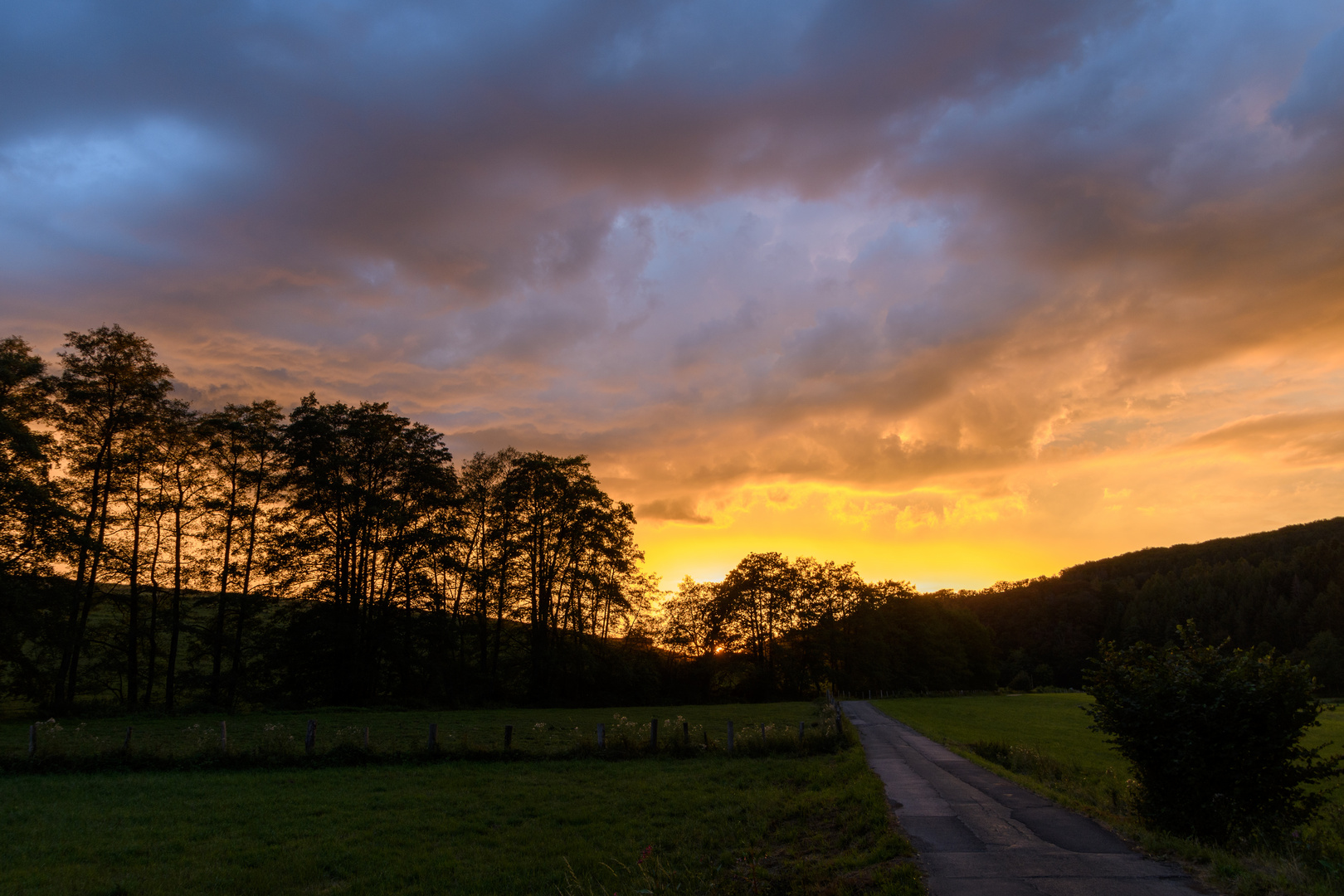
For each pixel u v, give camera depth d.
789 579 82.19
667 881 10.47
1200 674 11.69
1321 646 114.88
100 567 36.12
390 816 15.88
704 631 79.75
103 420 37.00
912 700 76.88
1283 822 10.71
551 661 55.31
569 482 57.38
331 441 45.28
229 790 18.52
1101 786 17.27
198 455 41.03
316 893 10.98
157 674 40.62
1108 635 155.38
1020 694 102.88
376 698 46.34
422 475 48.00
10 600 31.12
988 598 198.00
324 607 44.28
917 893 8.44
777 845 12.69
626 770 21.73
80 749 22.14
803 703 64.50
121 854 12.77
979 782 17.12
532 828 14.80
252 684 42.44
